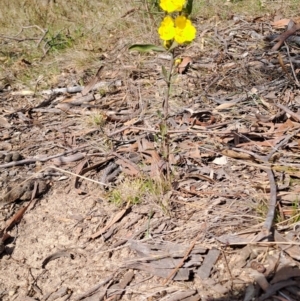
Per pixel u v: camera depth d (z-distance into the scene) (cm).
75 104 83
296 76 78
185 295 46
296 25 83
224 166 60
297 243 47
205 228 52
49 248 55
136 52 96
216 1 112
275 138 63
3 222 59
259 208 52
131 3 120
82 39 110
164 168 60
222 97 76
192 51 92
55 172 66
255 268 47
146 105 77
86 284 50
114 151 67
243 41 92
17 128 78
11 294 51
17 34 119
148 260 50
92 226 56
